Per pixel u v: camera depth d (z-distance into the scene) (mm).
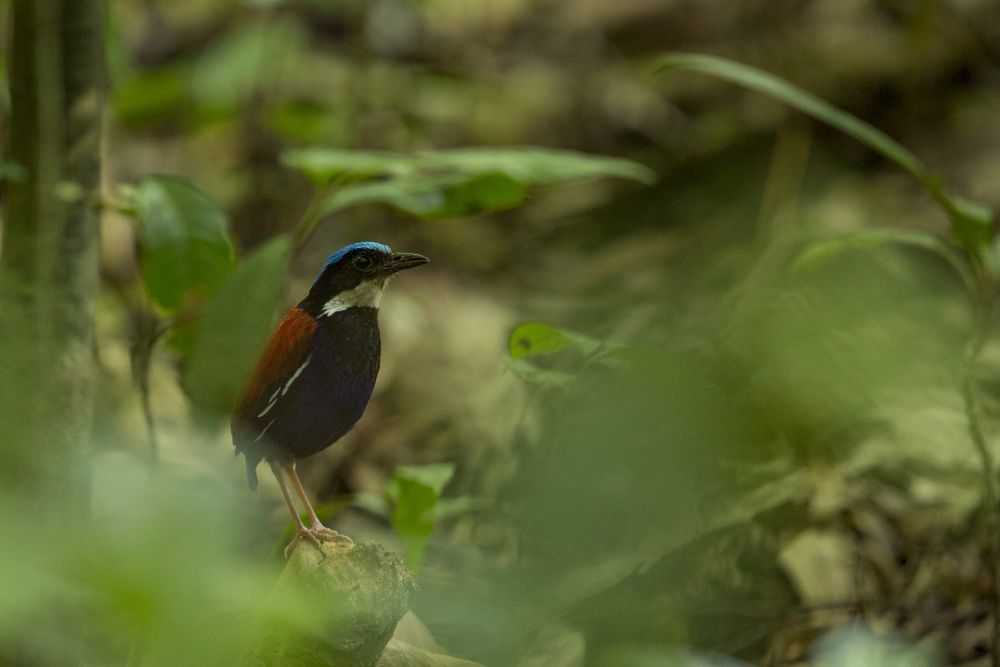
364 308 7891
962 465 10641
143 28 20234
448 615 7652
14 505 1843
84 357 6617
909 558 10266
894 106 17375
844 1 18562
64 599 1777
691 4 19578
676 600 9078
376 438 12430
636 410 4551
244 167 18047
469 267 16094
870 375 5562
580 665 8430
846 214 15359
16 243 6500
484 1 20391
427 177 8305
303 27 19453
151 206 7828
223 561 1771
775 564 9953
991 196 15531
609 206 16891
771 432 4637
